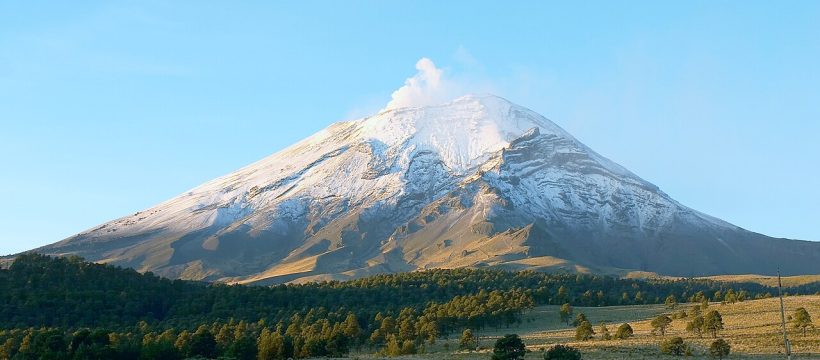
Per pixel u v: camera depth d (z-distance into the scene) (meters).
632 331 189.12
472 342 186.38
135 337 184.00
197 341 176.00
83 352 160.62
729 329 187.62
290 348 178.12
